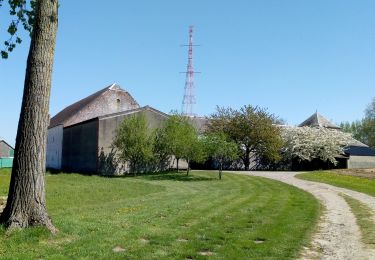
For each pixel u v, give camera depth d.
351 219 13.35
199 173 38.97
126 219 11.50
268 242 9.35
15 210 8.80
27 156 8.92
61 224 9.62
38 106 9.06
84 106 53.66
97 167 40.41
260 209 14.83
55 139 57.31
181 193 21.69
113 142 41.25
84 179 32.44
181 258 7.70
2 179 31.56
